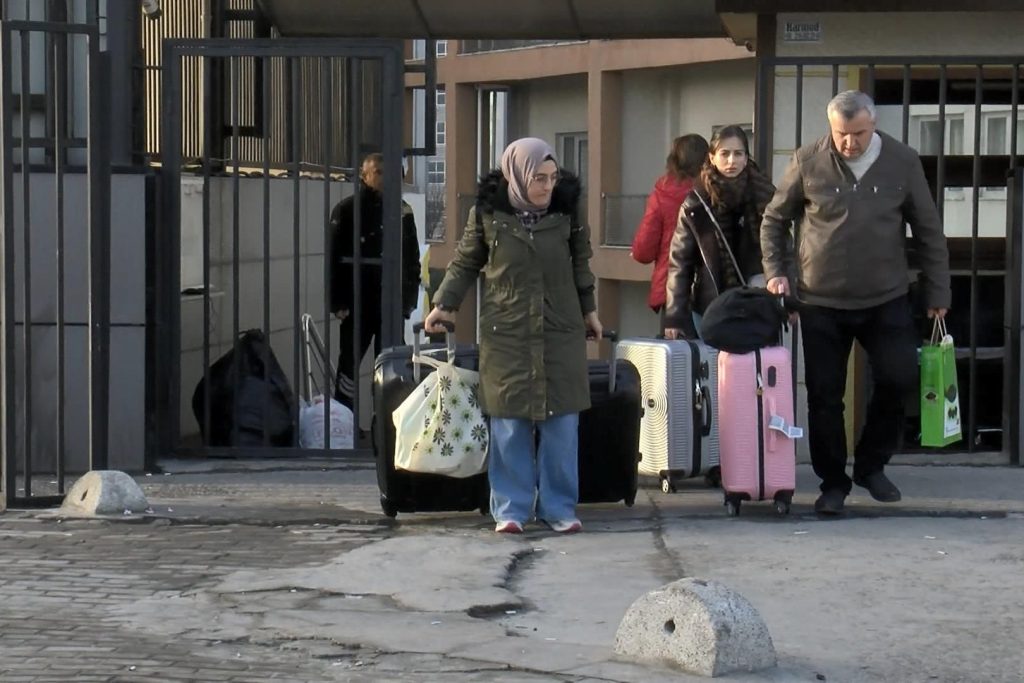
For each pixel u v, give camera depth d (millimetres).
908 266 10750
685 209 9891
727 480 8812
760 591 7152
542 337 8328
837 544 8094
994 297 13320
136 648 6309
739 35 13250
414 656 6133
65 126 10523
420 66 15242
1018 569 7535
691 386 9742
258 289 14180
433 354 8617
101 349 9336
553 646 6277
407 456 8430
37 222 10883
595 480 8883
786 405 8742
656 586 7281
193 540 8383
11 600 7098
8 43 9023
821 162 8570
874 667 5977
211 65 13328
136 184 10961
